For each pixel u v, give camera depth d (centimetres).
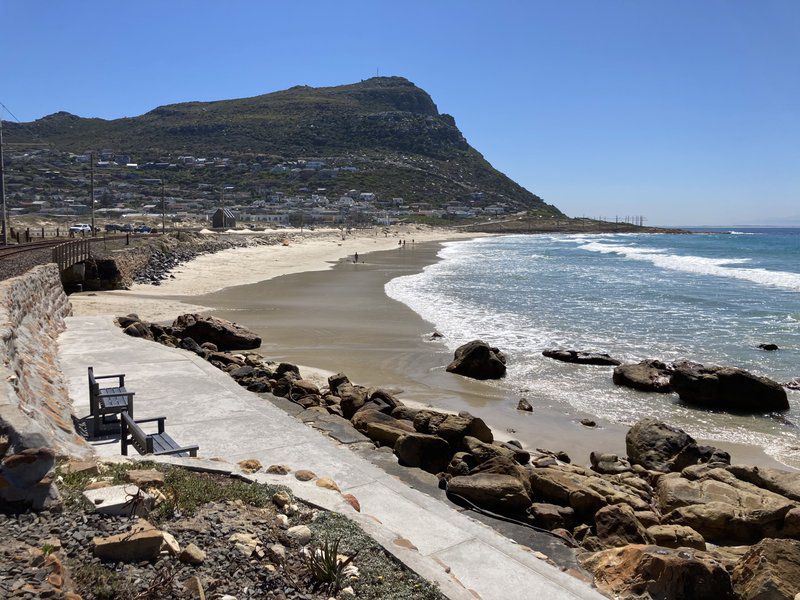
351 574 396
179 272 3997
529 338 2039
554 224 18988
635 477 948
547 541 626
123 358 1139
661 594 539
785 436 1201
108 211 13375
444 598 391
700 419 1297
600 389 1489
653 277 4172
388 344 1902
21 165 17000
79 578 337
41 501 396
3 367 575
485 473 775
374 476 647
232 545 400
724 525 757
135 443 632
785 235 18300
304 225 13638
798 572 564
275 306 2662
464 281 3856
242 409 853
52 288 1555
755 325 2297
